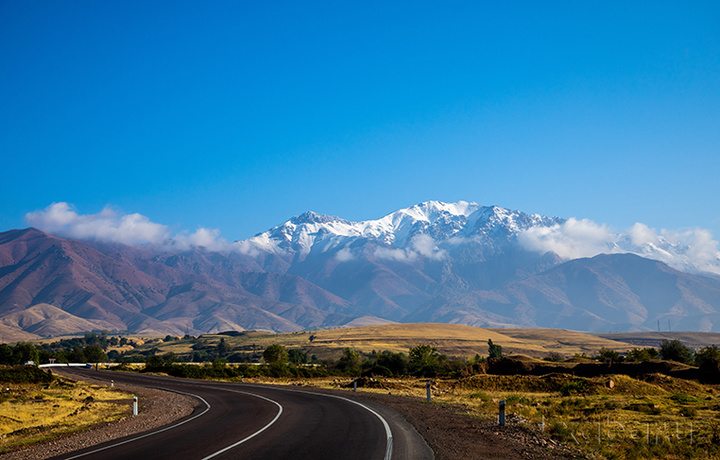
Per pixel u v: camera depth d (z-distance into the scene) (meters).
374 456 15.32
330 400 34.41
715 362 51.06
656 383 44.06
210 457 15.41
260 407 30.70
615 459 15.89
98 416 30.61
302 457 15.22
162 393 46.81
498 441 18.17
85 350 181.75
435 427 21.28
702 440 18.78
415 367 95.88
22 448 19.86
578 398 35.53
